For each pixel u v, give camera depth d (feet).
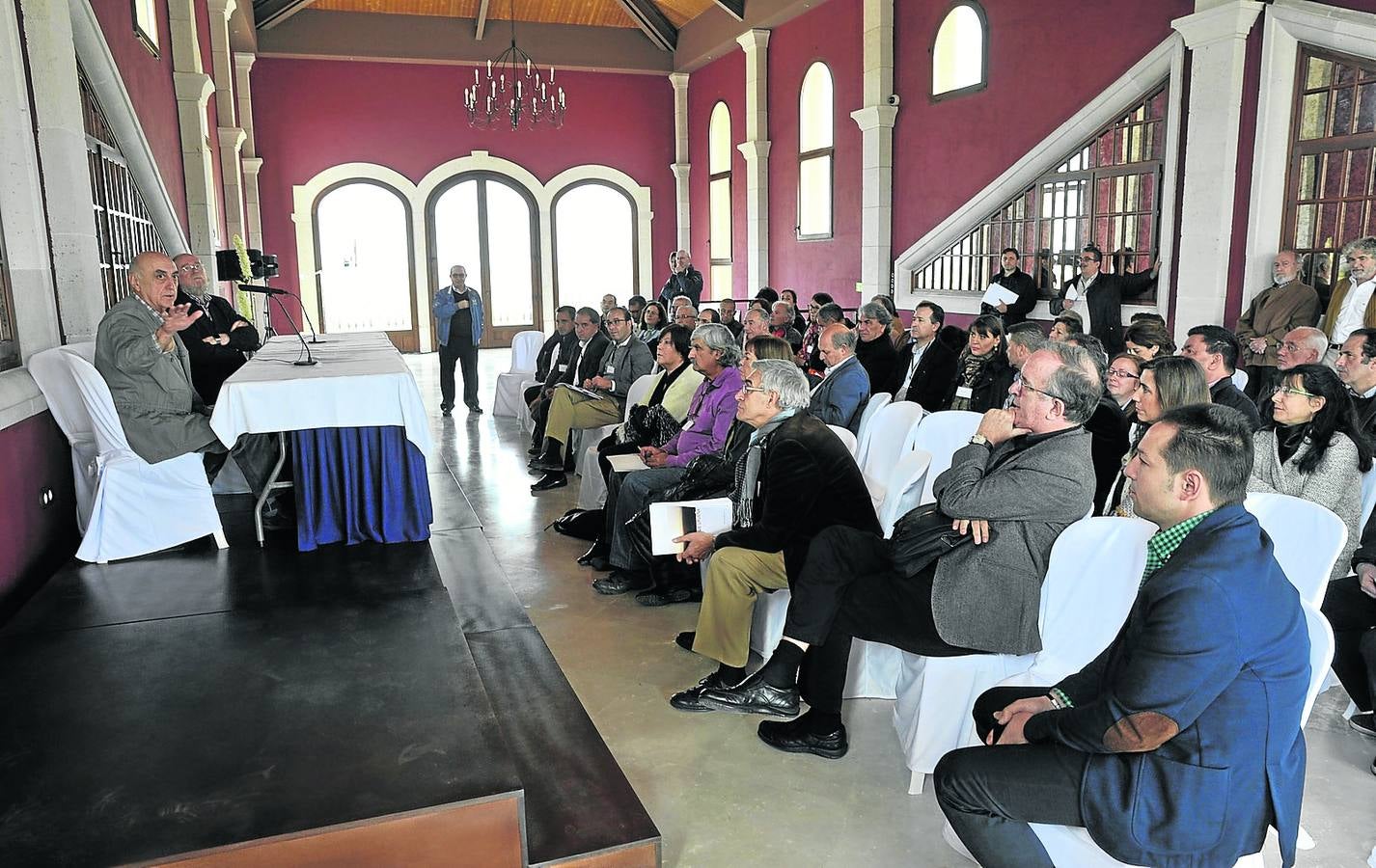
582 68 45.73
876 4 31.04
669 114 48.03
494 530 16.42
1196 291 20.39
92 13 15.65
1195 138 20.03
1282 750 5.44
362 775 6.58
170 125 23.43
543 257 47.29
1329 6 17.92
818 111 36.29
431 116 44.91
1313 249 19.01
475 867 6.40
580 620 12.29
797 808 8.12
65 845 5.84
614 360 20.18
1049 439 8.02
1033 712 6.55
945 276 30.45
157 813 6.15
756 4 38.70
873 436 11.77
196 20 26.48
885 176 31.94
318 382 11.41
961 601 8.04
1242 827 5.42
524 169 46.42
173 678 8.14
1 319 11.78
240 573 10.97
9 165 11.97
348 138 43.93
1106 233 24.20
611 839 7.04
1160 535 5.86
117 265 18.20
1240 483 5.52
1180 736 5.46
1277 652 5.34
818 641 8.79
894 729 9.49
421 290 46.01
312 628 9.27
